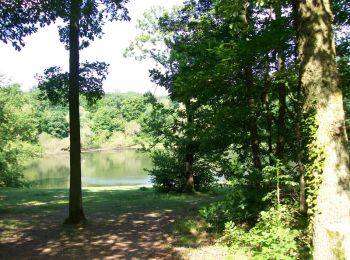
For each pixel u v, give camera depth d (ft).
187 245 25.99
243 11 29.81
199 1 40.09
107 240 28.53
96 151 225.15
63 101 38.04
